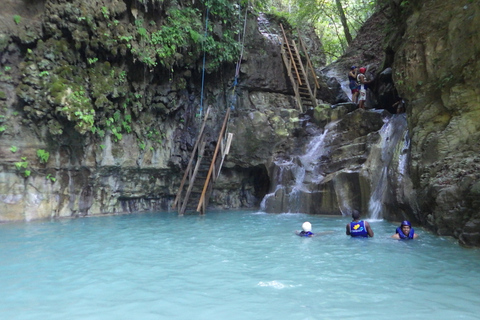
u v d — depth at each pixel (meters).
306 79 17.12
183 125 14.49
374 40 21.19
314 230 9.28
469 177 7.43
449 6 9.77
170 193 14.28
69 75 10.73
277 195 13.44
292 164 13.66
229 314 3.91
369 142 12.16
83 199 11.99
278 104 16.61
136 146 12.93
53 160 11.07
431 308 4.05
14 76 10.28
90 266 5.87
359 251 6.83
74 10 10.64
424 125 9.58
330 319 3.76
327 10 27.23
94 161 11.85
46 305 4.20
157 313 3.95
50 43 10.54
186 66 13.82
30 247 7.28
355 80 15.16
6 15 10.16
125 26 11.91
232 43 15.02
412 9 11.01
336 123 13.87
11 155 10.24
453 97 8.91
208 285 4.90
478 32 8.57
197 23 13.77
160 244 7.61
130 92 12.48
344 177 11.82
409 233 7.77
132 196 13.24
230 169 14.72
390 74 13.70
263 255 6.59
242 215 12.45
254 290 4.68
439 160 8.69
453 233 7.75
